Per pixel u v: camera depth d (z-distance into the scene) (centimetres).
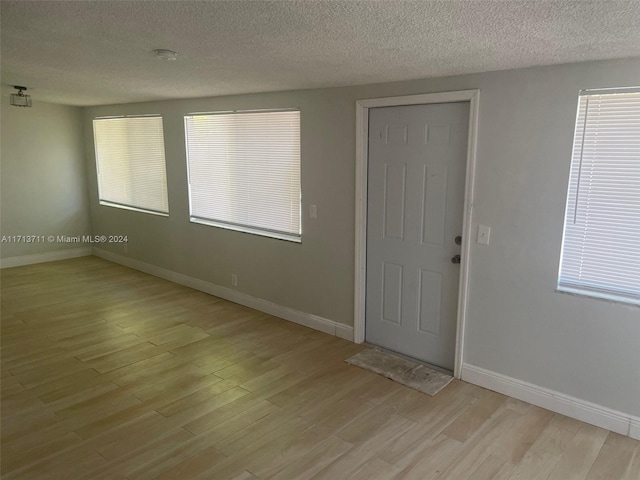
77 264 679
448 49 234
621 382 273
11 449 260
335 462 252
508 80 289
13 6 176
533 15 173
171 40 227
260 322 459
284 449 263
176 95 484
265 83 371
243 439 272
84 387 330
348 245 400
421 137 344
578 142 272
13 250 658
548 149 281
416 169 351
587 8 163
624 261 267
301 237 437
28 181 657
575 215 280
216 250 529
